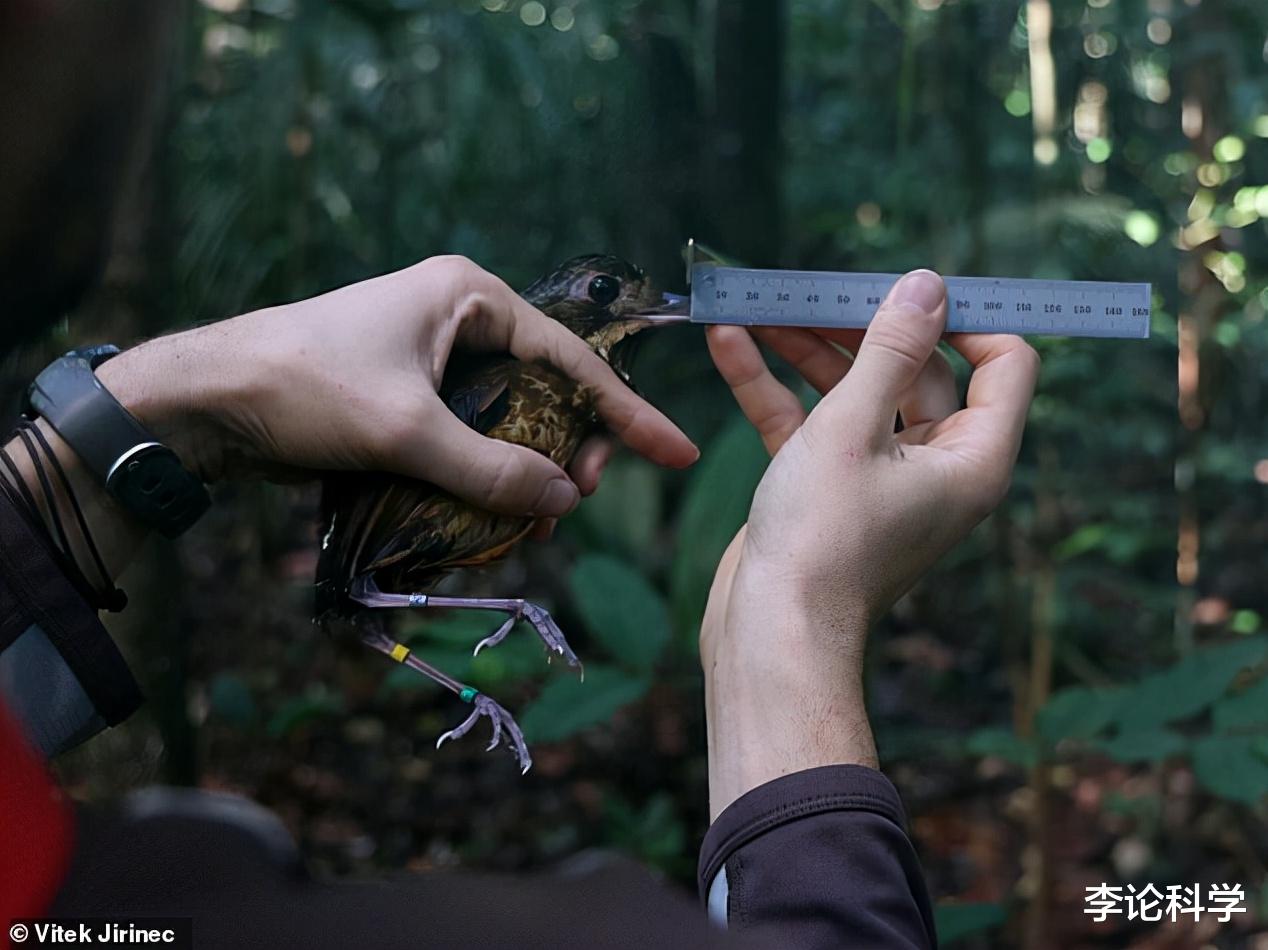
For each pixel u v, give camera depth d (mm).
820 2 1566
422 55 1453
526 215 1395
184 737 773
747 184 1237
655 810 882
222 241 1196
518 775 1028
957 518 370
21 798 146
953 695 1192
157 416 365
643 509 1150
